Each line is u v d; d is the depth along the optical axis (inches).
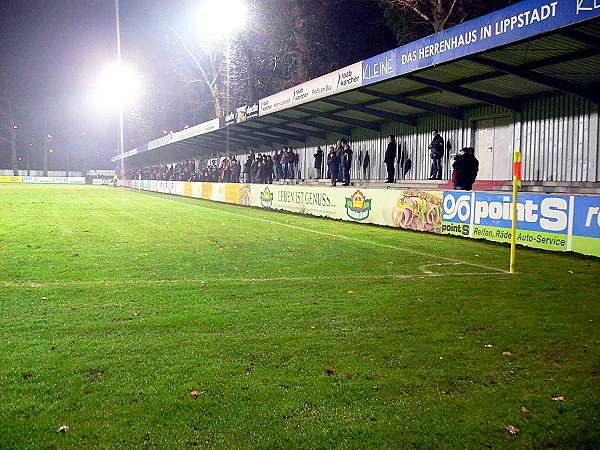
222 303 265.3
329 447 134.6
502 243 476.7
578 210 406.0
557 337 212.8
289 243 485.4
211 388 166.1
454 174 605.0
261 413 150.9
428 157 886.4
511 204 466.6
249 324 230.2
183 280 321.4
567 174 658.2
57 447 134.1
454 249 447.5
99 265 366.9
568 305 262.1
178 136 1592.0
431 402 157.6
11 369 179.5
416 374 177.0
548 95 681.0
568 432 141.2
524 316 242.4
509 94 696.4
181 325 228.5
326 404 156.3
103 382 169.8
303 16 1398.9
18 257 392.8
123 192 1640.0
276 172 1366.9
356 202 688.4
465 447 134.6
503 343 206.2
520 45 507.5
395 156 909.2
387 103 842.2
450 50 546.6
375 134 1021.8
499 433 140.8
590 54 516.4
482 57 554.9
